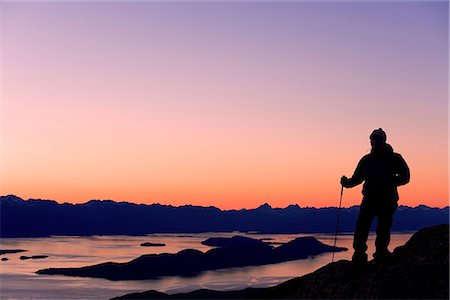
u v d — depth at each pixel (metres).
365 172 14.27
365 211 14.22
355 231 14.45
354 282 14.02
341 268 14.95
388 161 14.12
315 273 15.66
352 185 14.92
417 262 14.19
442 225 15.48
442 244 14.42
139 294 22.00
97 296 144.62
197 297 19.80
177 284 174.25
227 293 20.22
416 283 13.12
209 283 172.50
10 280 184.38
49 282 180.38
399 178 14.08
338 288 14.25
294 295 15.45
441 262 13.84
